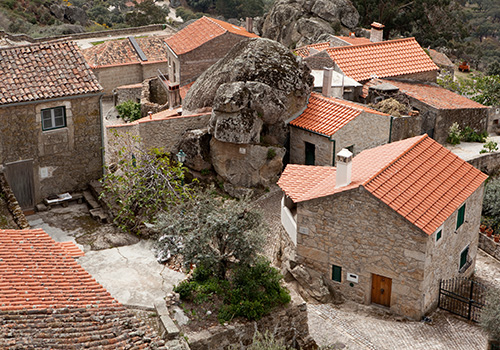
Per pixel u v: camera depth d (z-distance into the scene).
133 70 52.19
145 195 25.73
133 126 30.05
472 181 24.11
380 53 40.00
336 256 22.33
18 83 26.44
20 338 13.68
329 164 30.11
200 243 20.16
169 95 39.06
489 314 19.38
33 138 26.67
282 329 19.95
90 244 24.64
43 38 61.97
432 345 20.36
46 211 27.50
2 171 26.33
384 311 22.00
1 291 15.74
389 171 22.33
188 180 30.89
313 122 30.80
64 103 26.95
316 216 22.28
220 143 30.14
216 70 33.09
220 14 109.19
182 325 18.78
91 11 98.69
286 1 56.72
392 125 31.52
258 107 29.52
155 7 90.00
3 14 76.00
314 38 53.12
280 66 30.92
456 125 35.06
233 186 30.30
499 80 41.44
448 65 56.22
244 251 20.16
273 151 30.19
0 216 24.34
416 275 20.92
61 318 15.23
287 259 23.92
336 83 35.38
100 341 14.72
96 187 28.03
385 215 20.83
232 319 19.16
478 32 112.25
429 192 22.22
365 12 64.25
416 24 69.94
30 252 18.59
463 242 24.19
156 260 23.41
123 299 20.86
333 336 20.80
